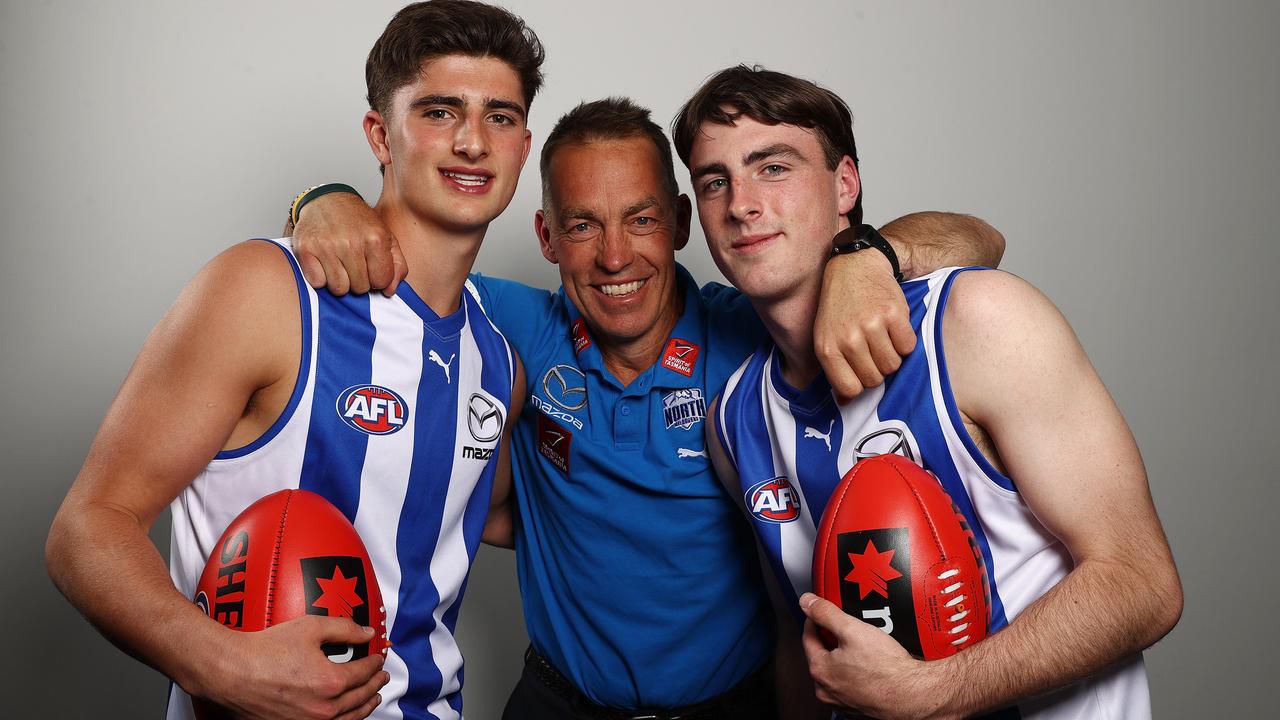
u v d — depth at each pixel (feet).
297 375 3.97
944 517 3.51
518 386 5.27
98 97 6.58
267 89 6.69
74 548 3.40
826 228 4.42
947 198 7.24
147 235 6.63
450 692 4.77
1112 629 3.33
